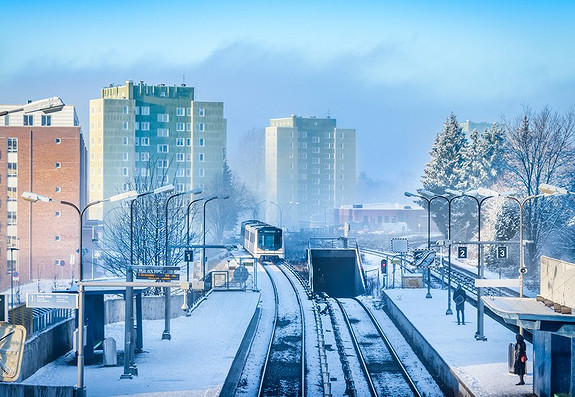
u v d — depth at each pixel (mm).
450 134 119750
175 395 35531
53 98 28766
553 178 91250
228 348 47094
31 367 39250
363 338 53625
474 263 98125
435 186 117062
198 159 173250
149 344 48438
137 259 73188
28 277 118000
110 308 54094
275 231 104062
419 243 132250
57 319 45625
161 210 78000
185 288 36094
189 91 173625
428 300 64562
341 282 95938
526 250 86875
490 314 57375
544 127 90438
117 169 167500
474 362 39656
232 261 101188
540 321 29531
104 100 166625
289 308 67000
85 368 41406
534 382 34000
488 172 113750
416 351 48812
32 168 118125
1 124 128500
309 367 43844
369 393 38344
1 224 118062
